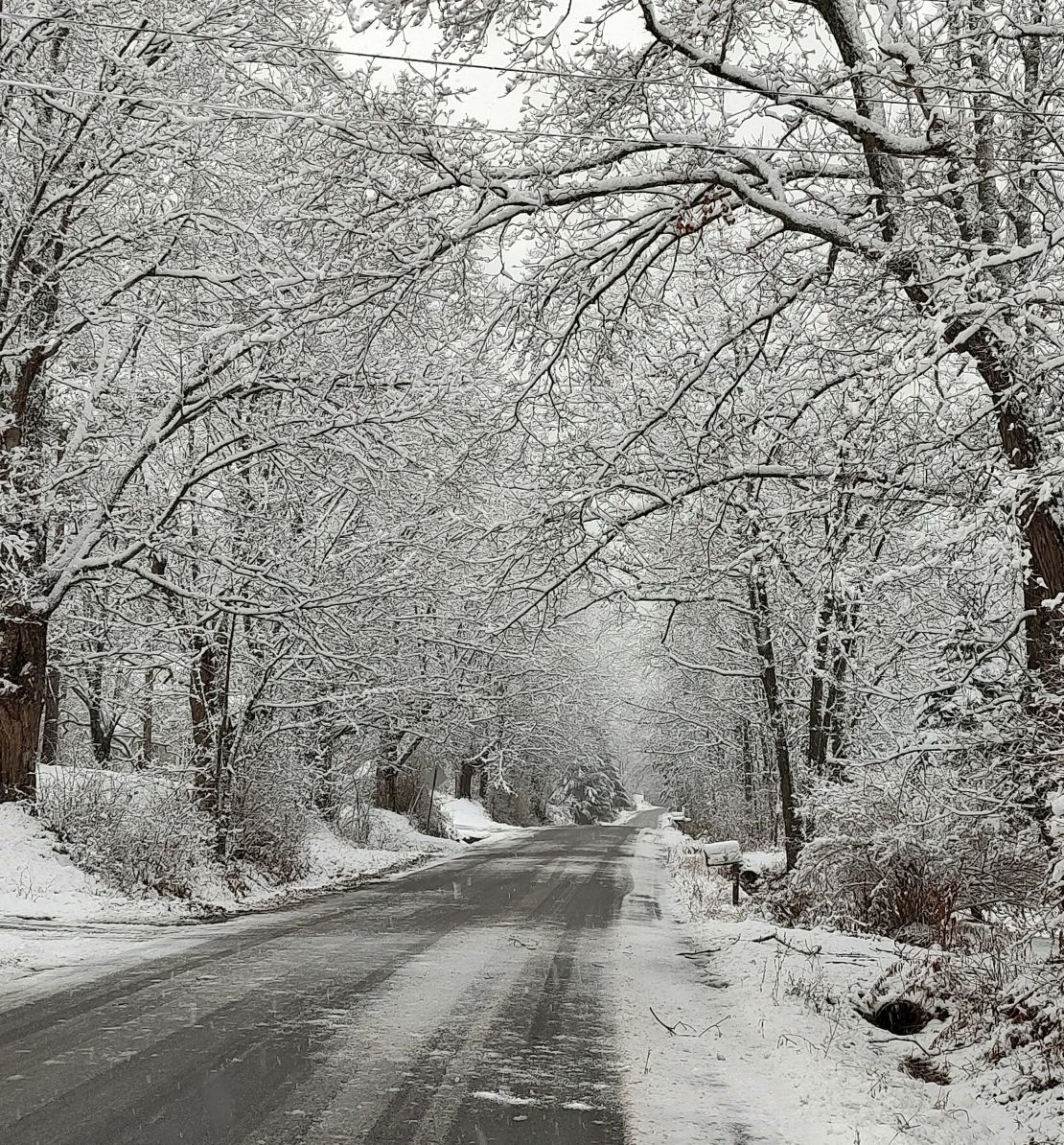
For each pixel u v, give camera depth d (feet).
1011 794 32.53
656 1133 18.16
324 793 90.94
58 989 27.55
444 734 110.22
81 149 51.93
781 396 39.70
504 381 52.60
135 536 55.98
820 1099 20.62
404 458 57.41
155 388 58.80
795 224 30.25
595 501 39.11
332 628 68.90
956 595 36.22
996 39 27.50
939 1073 25.13
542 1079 21.09
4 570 53.36
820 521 40.57
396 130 29.76
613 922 50.21
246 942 38.01
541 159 32.09
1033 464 28.22
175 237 52.95
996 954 29.91
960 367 32.81
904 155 28.43
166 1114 17.57
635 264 35.65
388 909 52.47
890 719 46.16
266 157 41.42
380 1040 23.49
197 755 63.77
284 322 37.52
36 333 56.44
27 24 51.08
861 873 48.70
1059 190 27.96
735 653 80.59
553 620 42.57
